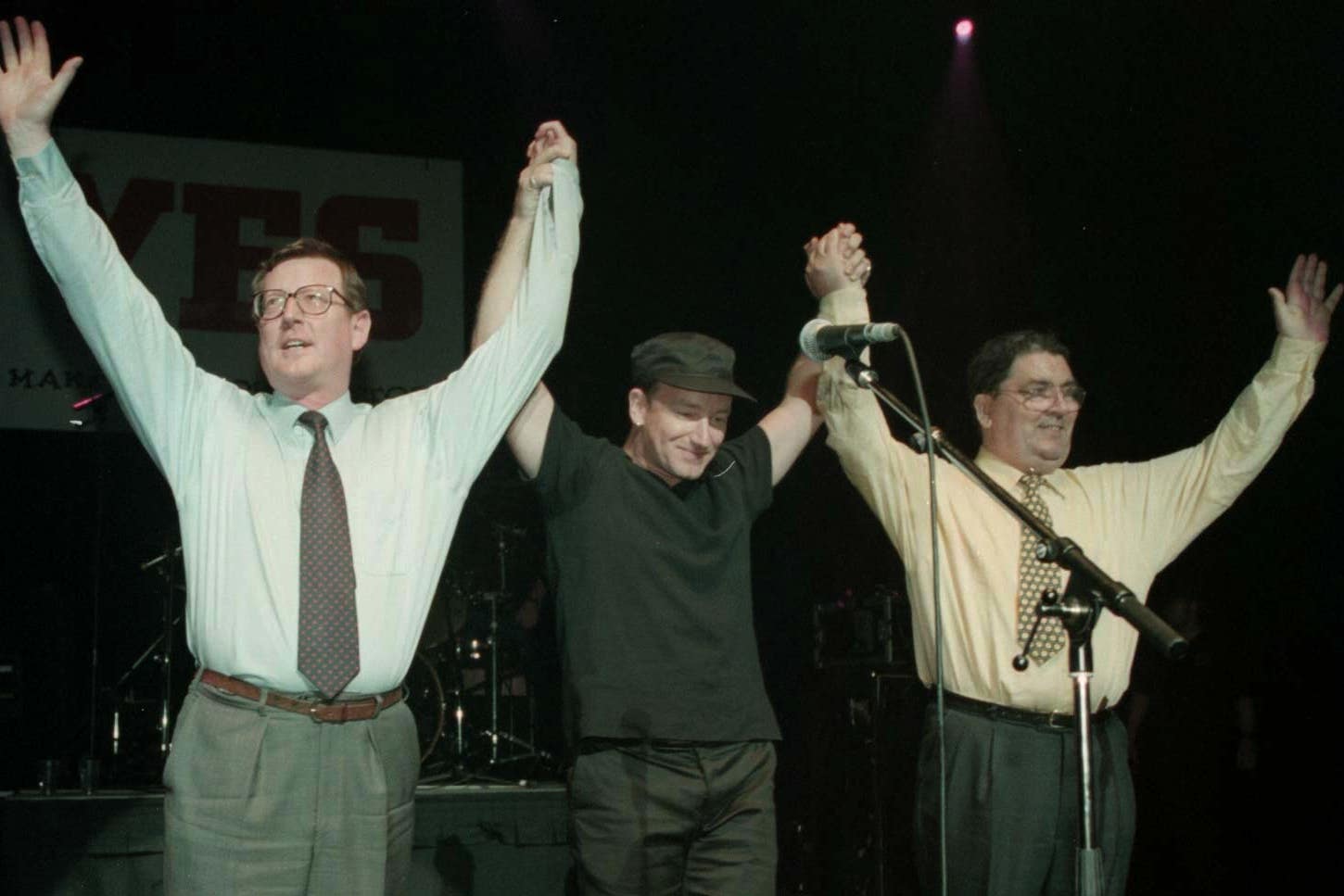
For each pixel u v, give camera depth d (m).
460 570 5.82
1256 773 5.70
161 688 6.10
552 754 5.89
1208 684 5.66
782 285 6.79
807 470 6.73
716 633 2.55
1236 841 5.62
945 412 6.46
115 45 6.09
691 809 2.47
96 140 5.73
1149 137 5.90
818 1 6.09
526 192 2.63
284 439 2.32
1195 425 5.87
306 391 2.36
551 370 6.58
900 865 4.88
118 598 6.79
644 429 2.71
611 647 2.49
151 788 5.10
